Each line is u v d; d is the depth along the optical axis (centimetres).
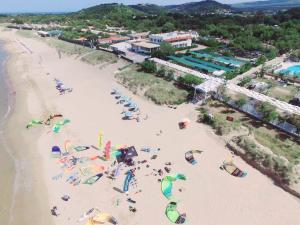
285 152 4941
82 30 17650
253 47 11719
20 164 5009
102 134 5841
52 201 4144
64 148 5419
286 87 7956
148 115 6606
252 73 9069
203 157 5025
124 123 6275
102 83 8756
